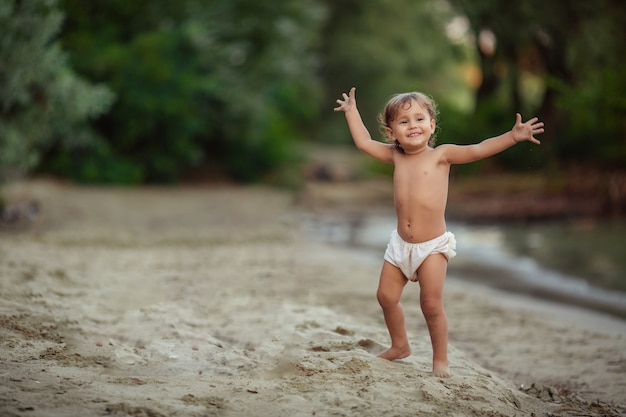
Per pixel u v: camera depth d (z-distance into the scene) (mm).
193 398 3930
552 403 4918
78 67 24812
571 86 23625
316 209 21047
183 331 5902
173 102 25594
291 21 28906
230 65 28531
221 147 28969
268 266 10367
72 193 20969
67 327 5594
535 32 22859
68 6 24516
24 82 13391
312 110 40281
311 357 5039
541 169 22188
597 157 23219
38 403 3654
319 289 8758
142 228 14469
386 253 5184
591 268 11742
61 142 24094
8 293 6574
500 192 21562
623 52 22156
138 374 4684
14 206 14711
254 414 3785
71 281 7699
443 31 41438
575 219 18203
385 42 48688
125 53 25484
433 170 5023
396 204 5102
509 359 6270
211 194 23859
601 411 4785
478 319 7789
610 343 6918
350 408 3967
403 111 5027
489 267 11969
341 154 39094
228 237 13609
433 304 5012
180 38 26453
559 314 8562
